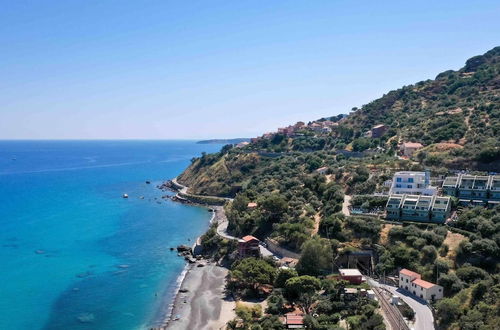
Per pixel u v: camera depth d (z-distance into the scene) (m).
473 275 95.19
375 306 89.56
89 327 96.50
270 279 113.19
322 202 153.50
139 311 104.81
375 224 122.75
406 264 107.94
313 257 113.00
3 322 98.12
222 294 114.94
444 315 84.12
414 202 128.75
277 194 167.50
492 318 78.38
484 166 153.62
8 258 145.00
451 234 112.06
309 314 91.44
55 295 114.06
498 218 110.25
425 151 179.75
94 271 133.25
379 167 174.00
